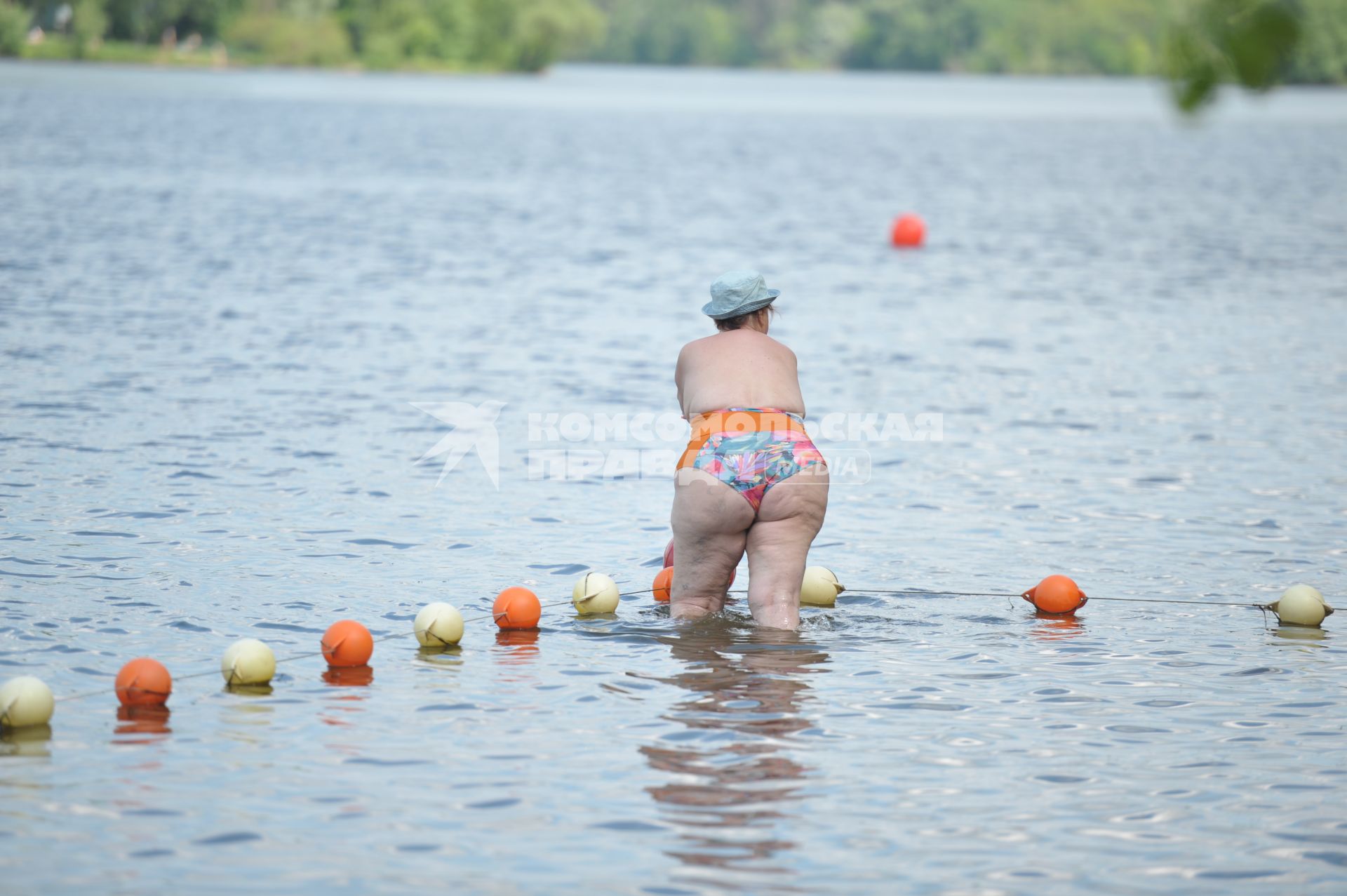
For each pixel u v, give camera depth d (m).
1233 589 17.91
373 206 70.12
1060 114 176.62
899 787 11.64
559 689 13.88
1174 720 13.27
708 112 170.50
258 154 98.94
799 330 39.00
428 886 9.91
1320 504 22.14
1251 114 199.25
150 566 17.83
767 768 11.98
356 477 22.81
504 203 73.75
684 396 17.02
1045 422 28.16
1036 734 12.87
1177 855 10.54
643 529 20.55
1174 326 40.38
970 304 44.28
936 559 19.20
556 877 10.06
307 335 35.81
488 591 17.42
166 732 12.64
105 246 51.75
